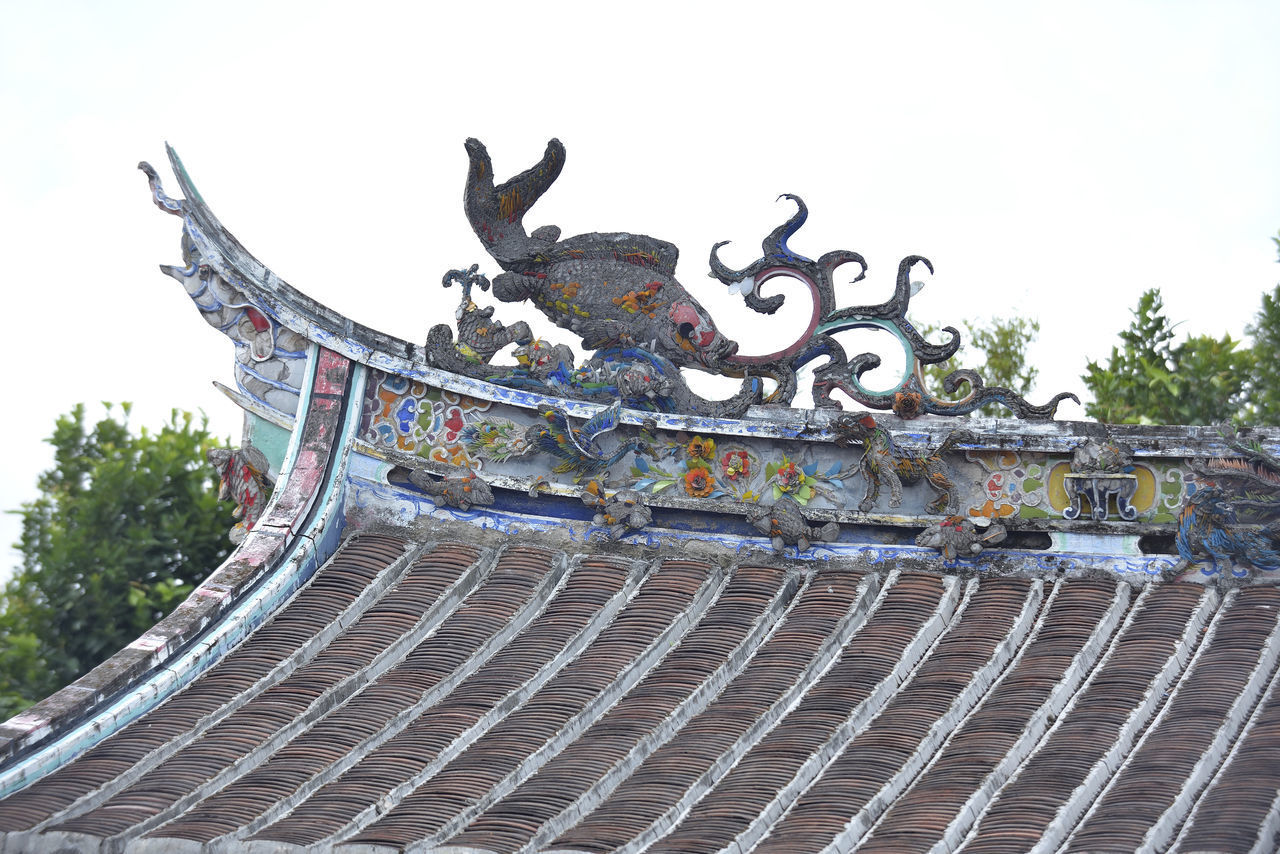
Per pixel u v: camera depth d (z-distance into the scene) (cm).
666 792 1270
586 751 1334
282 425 1667
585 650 1494
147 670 1420
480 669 1467
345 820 1245
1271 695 1332
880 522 1589
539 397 1644
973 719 1352
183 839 1212
